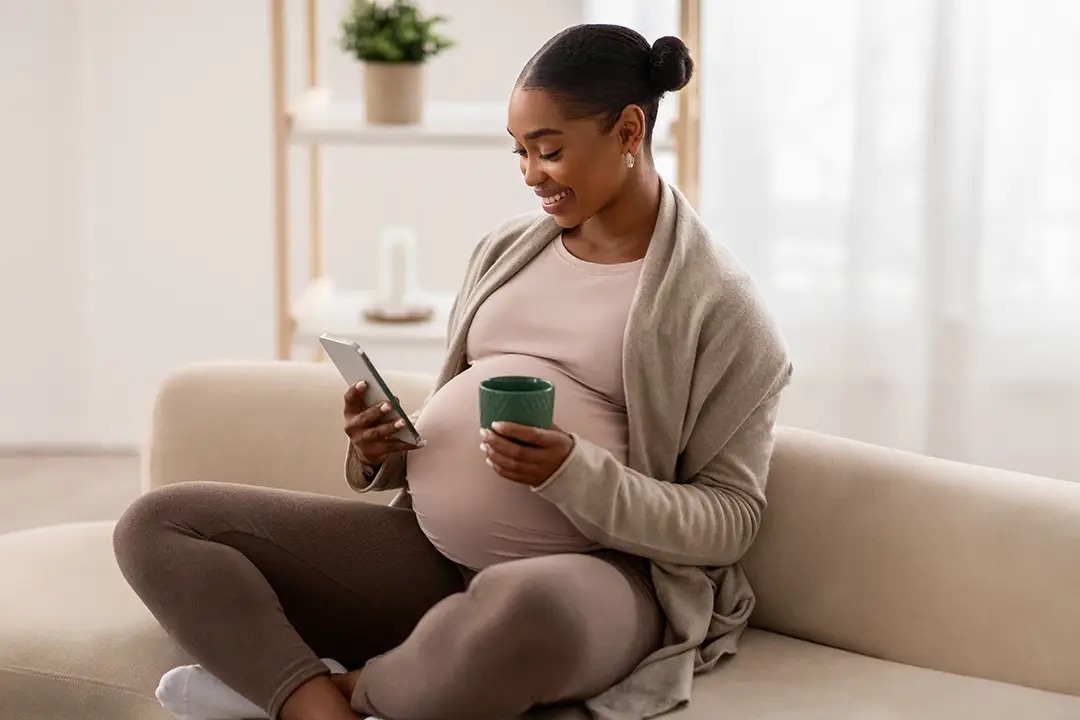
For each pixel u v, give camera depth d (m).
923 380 3.51
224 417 2.49
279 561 2.04
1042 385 3.47
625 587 1.97
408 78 3.30
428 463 2.09
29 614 2.15
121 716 2.04
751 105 3.48
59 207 4.23
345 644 2.12
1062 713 1.93
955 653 2.08
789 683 2.02
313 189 3.75
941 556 2.11
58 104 4.17
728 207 3.54
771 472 2.25
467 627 1.80
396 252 3.46
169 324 4.32
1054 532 2.04
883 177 3.44
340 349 2.03
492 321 2.18
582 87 2.01
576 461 1.91
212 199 4.23
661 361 2.06
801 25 3.44
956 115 3.38
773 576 2.22
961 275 3.44
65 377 4.36
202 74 4.16
